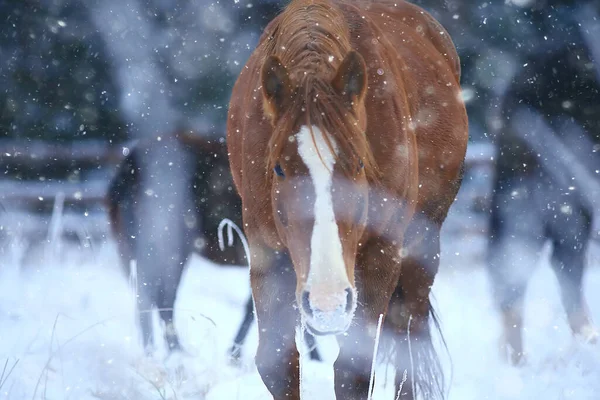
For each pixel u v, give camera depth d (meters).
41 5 24.92
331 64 6.41
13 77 24.67
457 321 11.46
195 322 11.59
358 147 5.88
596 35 10.15
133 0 25.42
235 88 7.67
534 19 10.33
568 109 10.24
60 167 23.28
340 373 6.70
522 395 8.30
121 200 11.69
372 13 8.72
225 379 8.96
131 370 8.88
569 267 10.62
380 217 6.55
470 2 23.92
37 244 15.48
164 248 11.32
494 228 10.61
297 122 5.89
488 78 23.56
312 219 5.64
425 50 8.66
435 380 7.96
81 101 24.97
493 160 10.80
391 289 6.95
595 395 8.14
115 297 12.55
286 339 6.63
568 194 10.41
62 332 10.15
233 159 7.45
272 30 7.44
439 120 8.29
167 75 25.47
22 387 7.94
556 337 10.66
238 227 11.32
